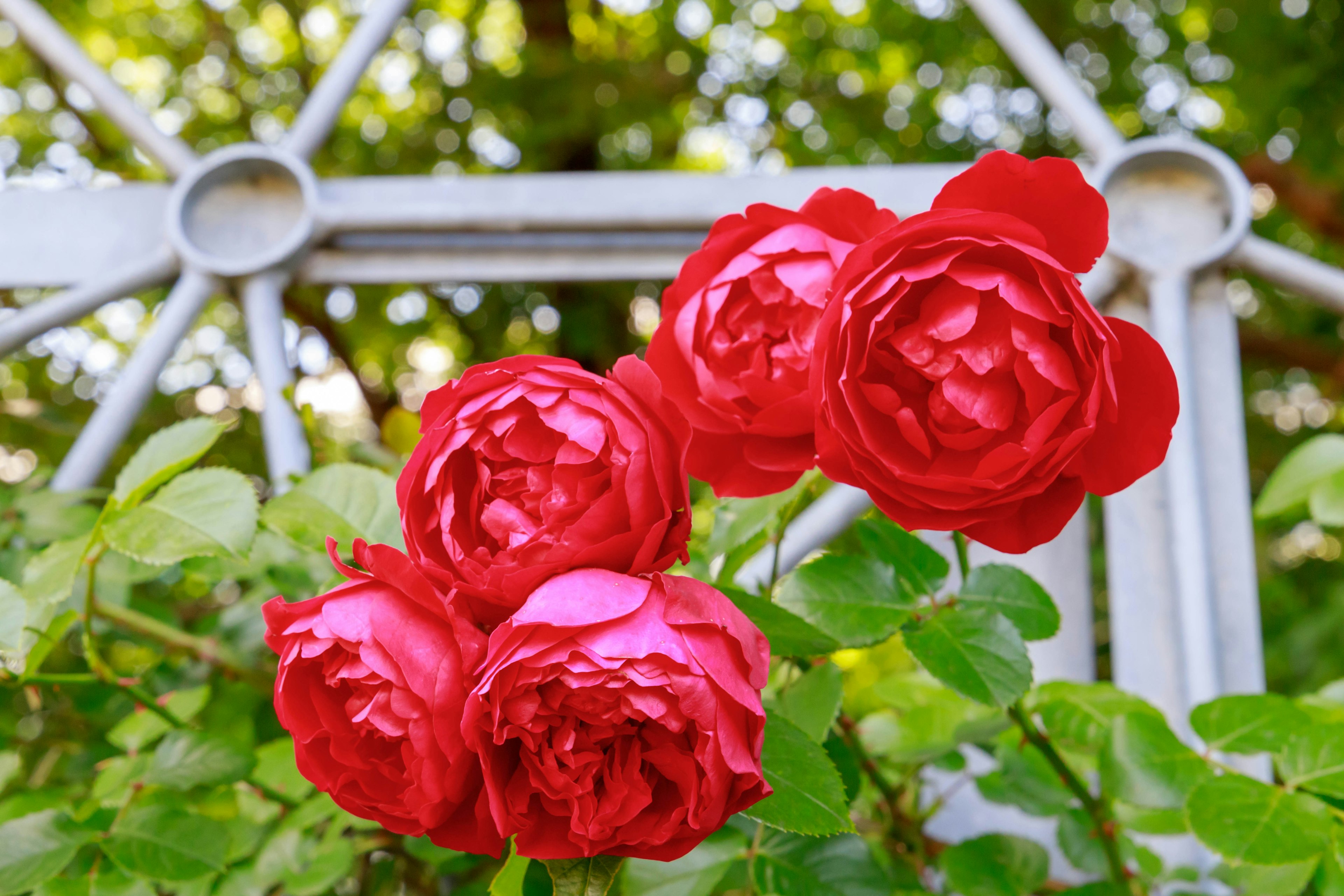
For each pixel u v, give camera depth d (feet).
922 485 1.68
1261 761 2.50
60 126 8.73
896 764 2.51
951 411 1.68
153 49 9.82
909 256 1.69
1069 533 2.86
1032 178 1.70
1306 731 2.01
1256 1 9.16
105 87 2.82
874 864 2.05
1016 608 2.03
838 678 2.01
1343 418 9.23
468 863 2.33
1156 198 2.68
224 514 2.02
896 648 3.34
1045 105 9.66
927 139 9.75
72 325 2.80
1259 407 10.90
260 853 2.28
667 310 1.87
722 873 2.00
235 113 9.84
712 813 1.59
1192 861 2.60
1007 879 2.25
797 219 1.82
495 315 8.86
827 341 1.69
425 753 1.57
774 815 1.70
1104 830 2.21
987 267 1.67
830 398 1.68
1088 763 2.43
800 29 9.90
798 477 1.86
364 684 1.60
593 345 8.07
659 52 9.93
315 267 2.84
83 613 2.25
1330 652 7.50
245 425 6.37
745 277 1.81
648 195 2.79
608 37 9.94
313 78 9.92
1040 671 2.82
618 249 2.87
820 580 2.01
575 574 1.60
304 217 2.77
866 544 2.05
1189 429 2.58
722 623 1.59
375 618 1.59
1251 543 2.61
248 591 2.99
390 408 8.98
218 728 2.79
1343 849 1.84
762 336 1.80
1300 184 9.31
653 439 1.62
